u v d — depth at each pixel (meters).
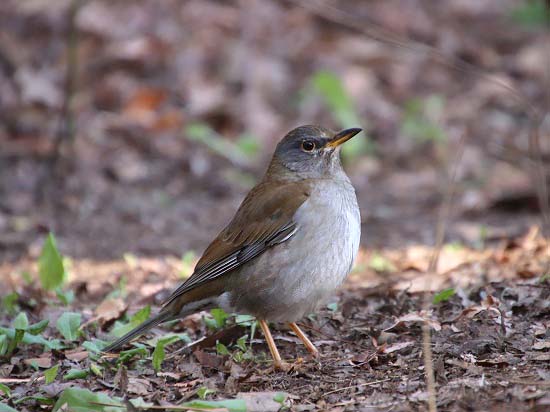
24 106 18.50
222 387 8.05
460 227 14.62
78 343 9.25
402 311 9.67
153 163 17.55
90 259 13.53
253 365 8.62
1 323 9.91
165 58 19.81
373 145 18.34
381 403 7.30
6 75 19.20
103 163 17.34
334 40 21.02
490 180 16.70
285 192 8.73
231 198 16.56
